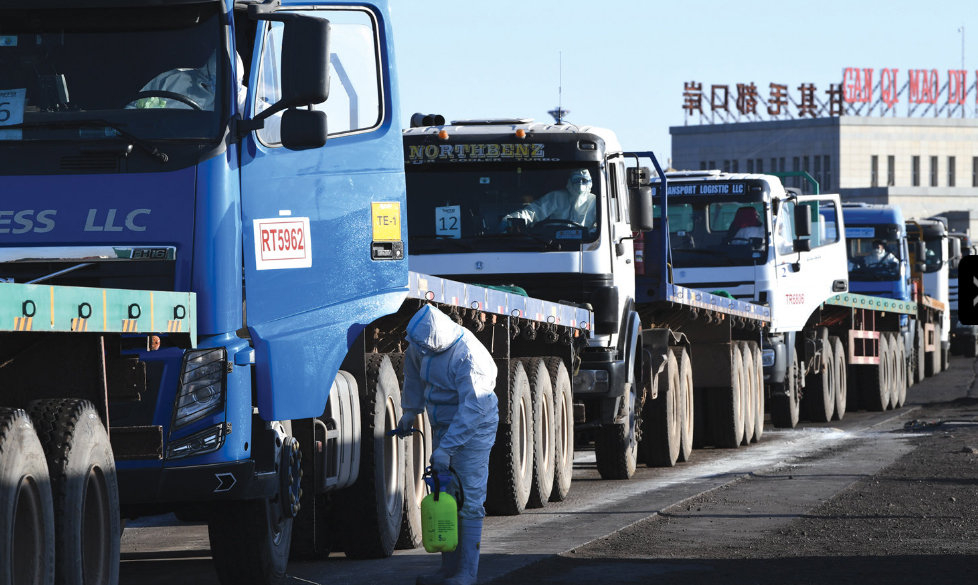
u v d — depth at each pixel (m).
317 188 23.50
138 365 19.81
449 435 22.61
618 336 41.00
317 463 24.22
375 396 26.86
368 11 24.80
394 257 25.08
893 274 87.00
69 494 17.28
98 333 18.34
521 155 39.22
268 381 22.14
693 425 52.22
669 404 46.84
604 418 40.78
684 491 39.00
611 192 40.09
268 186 22.42
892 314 81.94
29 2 21.28
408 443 29.00
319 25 21.23
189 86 21.31
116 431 20.08
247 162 22.00
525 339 37.03
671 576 24.08
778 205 60.69
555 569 24.80
